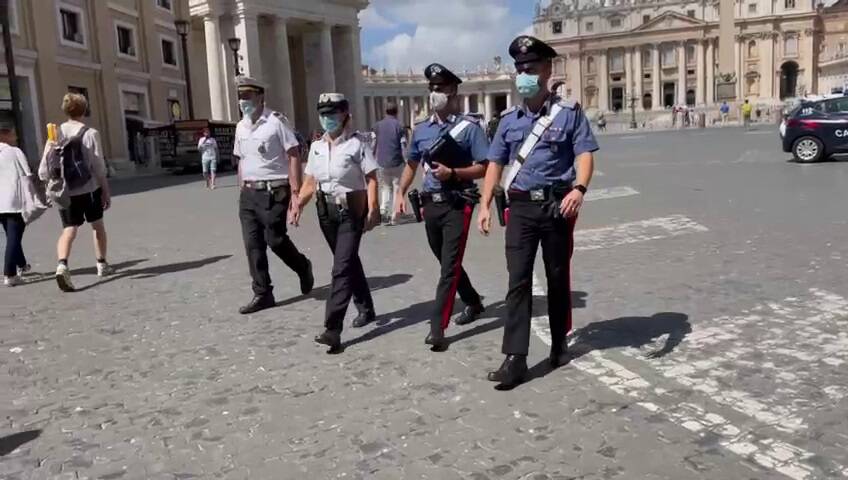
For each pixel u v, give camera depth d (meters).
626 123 88.12
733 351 4.39
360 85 54.19
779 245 7.41
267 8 44.81
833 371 4.01
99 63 31.81
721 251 7.29
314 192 5.14
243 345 5.04
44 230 11.92
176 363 4.71
